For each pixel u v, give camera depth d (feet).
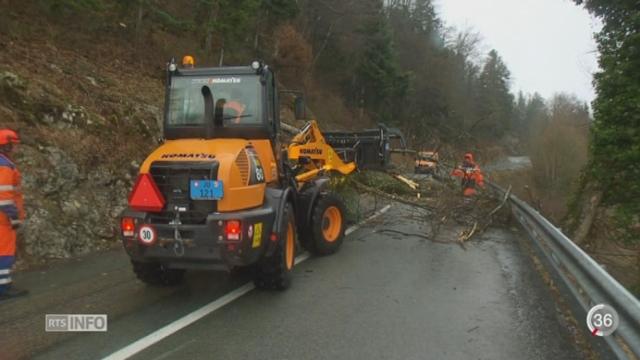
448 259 26.68
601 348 14.34
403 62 163.84
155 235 17.87
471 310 18.53
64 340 15.31
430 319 17.56
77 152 29.68
